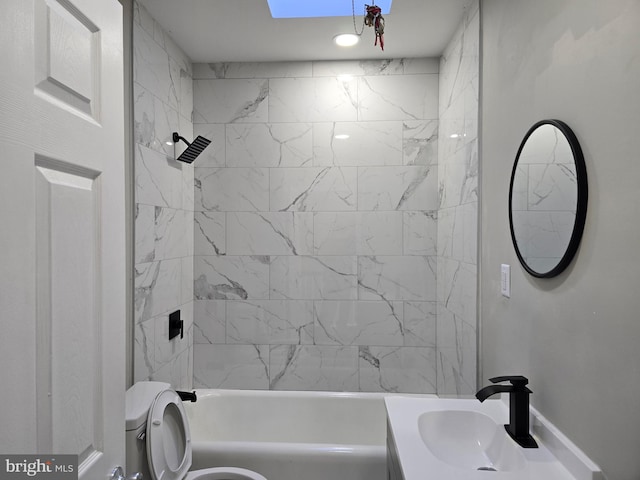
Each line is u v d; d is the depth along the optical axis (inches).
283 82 104.3
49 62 27.9
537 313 49.1
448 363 92.2
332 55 100.8
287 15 84.7
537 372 49.1
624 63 33.1
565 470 40.5
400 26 86.0
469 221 77.4
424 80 102.3
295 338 105.0
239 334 105.7
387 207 103.4
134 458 57.9
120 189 38.0
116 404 36.9
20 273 25.0
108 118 35.9
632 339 32.4
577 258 40.2
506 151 59.4
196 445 73.2
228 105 105.1
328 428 96.8
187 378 102.0
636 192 31.8
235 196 105.1
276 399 98.2
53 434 28.3
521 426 46.7
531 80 50.9
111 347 36.0
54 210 28.5
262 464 71.6
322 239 104.4
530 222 49.9
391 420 51.5
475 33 73.9
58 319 29.0
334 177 104.0
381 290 103.7
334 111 103.7
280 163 104.7
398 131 103.0
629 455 32.7
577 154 39.3
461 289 82.7
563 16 42.9
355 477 70.1
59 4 29.3
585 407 38.9
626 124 32.9
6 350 23.9
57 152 28.7
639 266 31.6
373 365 104.0
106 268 35.2
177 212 96.1
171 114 92.9
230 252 105.7
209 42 93.9
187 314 102.0
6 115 23.8
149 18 82.0
